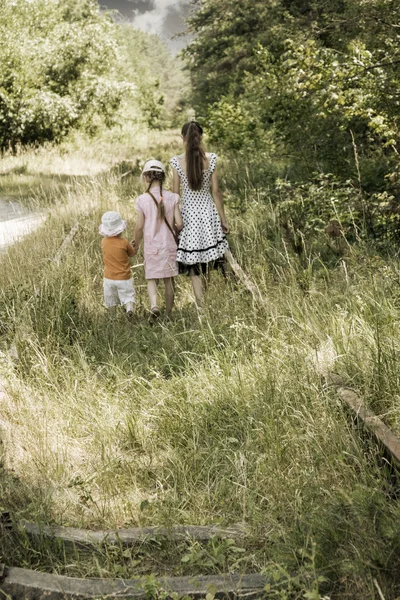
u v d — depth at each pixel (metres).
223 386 4.99
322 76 9.01
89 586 3.08
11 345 5.95
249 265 8.09
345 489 3.62
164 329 6.39
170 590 3.04
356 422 4.26
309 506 3.53
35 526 3.52
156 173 7.03
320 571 3.01
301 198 9.59
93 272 8.69
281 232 9.03
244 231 9.55
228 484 3.97
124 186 14.49
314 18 19.88
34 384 5.33
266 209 10.37
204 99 36.44
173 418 4.78
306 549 3.16
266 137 16.41
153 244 7.04
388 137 9.05
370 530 3.12
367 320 5.69
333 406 4.44
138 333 6.64
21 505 3.78
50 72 32.62
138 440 4.60
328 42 12.78
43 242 9.81
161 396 5.05
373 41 10.37
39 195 14.63
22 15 31.30
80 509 3.82
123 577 3.25
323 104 9.21
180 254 7.10
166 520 3.64
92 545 3.46
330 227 8.30
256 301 6.65
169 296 7.23
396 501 3.38
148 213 7.05
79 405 4.97
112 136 39.12
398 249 7.95
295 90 9.59
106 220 7.01
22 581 3.10
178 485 4.07
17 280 8.02
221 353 5.58
